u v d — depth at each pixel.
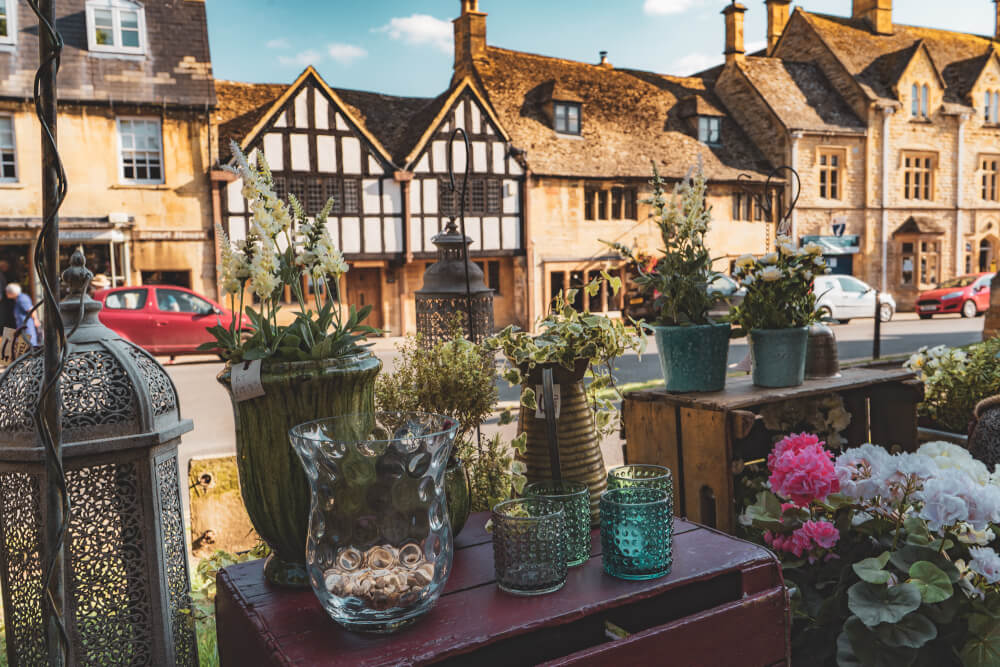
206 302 12.29
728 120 23.38
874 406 3.46
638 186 20.45
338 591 1.38
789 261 3.10
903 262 24.33
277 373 1.57
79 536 1.80
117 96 15.21
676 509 3.02
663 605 1.81
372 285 18.19
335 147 17.05
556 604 1.49
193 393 8.87
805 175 22.48
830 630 2.10
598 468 2.08
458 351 2.75
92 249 15.38
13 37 14.78
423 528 1.40
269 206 1.70
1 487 1.87
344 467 1.36
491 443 2.85
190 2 16.53
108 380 1.81
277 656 1.34
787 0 27.17
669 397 2.98
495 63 21.19
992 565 2.03
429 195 17.98
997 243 25.88
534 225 19.22
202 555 3.40
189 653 2.06
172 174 15.79
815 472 2.22
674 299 3.00
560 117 20.48
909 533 2.10
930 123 24.28
